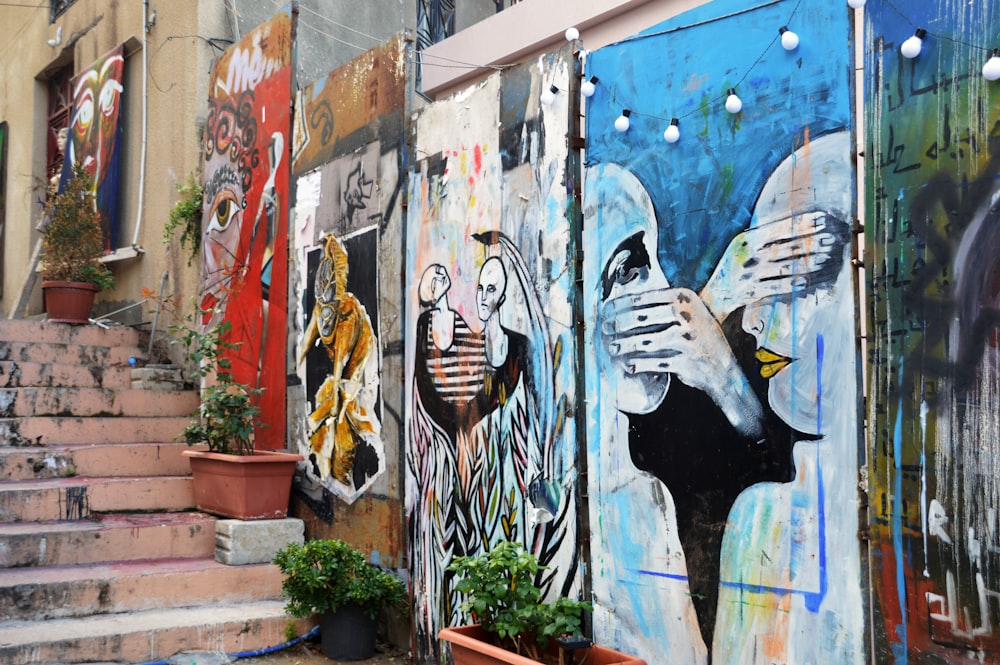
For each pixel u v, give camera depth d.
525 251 4.96
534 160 4.95
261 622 5.59
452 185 5.52
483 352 5.22
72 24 10.66
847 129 3.59
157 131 9.02
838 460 3.53
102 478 6.82
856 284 3.53
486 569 4.41
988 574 3.08
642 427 4.29
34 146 11.37
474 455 5.23
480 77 8.09
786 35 3.75
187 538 6.31
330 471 6.43
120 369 8.10
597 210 4.59
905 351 3.36
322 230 6.72
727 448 3.92
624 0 6.80
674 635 4.08
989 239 3.14
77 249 8.80
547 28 7.46
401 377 5.84
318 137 6.84
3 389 7.24
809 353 3.65
